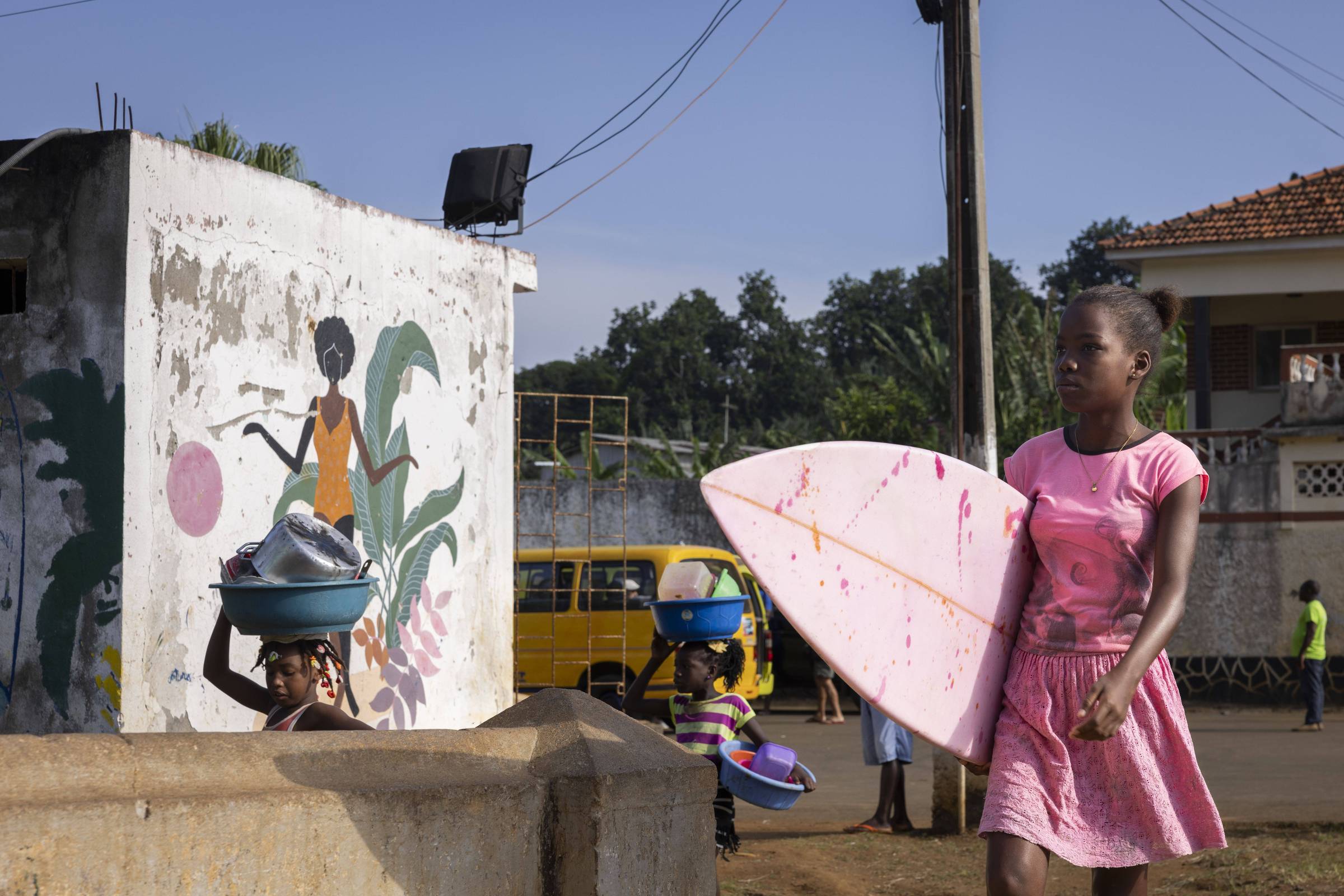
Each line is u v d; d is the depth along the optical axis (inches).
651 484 770.2
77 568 217.5
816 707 692.7
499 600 323.3
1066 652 109.3
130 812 87.4
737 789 181.2
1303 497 674.8
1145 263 811.4
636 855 118.9
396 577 285.6
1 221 227.8
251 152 418.9
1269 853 265.7
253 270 247.3
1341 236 756.0
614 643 579.2
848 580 102.4
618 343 2284.7
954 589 109.7
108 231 220.1
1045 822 105.0
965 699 110.4
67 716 215.9
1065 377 111.1
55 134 221.9
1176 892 237.3
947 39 334.3
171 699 223.1
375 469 280.2
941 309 2255.2
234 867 92.9
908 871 264.7
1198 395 794.8
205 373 234.5
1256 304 841.5
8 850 81.2
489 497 321.1
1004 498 112.9
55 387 221.8
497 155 345.1
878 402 1239.5
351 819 100.3
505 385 329.4
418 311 296.7
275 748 101.4
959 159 331.9
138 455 218.7
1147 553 108.7
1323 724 589.0
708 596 205.5
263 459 247.9
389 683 280.8
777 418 2199.8
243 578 136.3
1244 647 678.5
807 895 240.1
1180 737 108.5
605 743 122.1
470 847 108.9
